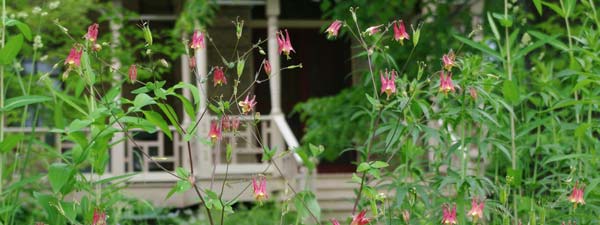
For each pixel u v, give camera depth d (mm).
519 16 7234
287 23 13812
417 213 4016
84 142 3473
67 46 7871
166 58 10281
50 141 8211
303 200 3584
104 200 4680
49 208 3381
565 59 6637
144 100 3121
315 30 14195
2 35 3779
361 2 8219
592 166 4039
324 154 9070
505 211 3580
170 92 3105
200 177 11062
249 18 13094
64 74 3184
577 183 3549
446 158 3957
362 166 3154
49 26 7812
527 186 4355
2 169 3793
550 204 3973
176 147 11414
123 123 3756
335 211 10812
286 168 10672
